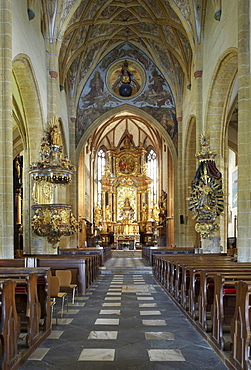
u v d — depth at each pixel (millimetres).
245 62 13367
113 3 24094
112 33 27281
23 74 17312
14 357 5980
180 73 28406
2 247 12219
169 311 9906
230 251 18984
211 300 8633
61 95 25625
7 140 12602
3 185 12422
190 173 27375
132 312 9781
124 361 6176
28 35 16750
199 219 18516
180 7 20859
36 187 18469
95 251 21516
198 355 6438
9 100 12805
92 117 29656
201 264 10164
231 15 15781
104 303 11070
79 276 12727
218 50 17688
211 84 18797
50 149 16484
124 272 20125
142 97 29828
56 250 19125
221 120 19547
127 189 47156
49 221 17359
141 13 25188
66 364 6051
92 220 43125
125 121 46062
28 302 6648
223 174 19844
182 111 28641
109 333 7770
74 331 7930
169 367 5914
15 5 14836
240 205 13039
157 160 44188
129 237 44719
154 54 28609
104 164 47219
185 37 24578
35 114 18969
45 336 7422
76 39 25375
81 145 29438
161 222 40156
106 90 29797
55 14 20297
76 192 28953
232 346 6094
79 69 28469
